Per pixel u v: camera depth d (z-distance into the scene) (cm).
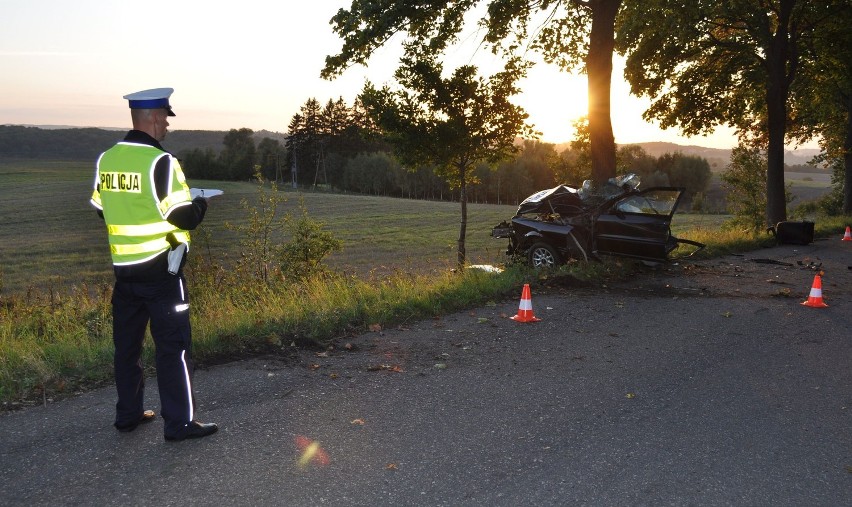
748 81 2198
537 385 517
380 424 423
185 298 390
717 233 1930
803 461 387
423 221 6844
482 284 922
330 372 532
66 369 507
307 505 315
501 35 1500
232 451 374
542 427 427
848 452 402
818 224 2370
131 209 370
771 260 1379
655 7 1728
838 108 2691
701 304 885
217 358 556
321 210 7800
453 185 1603
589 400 484
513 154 1548
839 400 502
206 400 458
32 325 830
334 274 1348
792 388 530
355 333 668
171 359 382
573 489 341
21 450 368
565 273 1032
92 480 334
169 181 367
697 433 426
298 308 723
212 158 16025
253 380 505
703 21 2012
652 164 13450
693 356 619
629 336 691
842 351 655
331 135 14262
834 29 2148
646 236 1112
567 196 1222
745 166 2633
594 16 1342
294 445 385
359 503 318
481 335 676
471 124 1478
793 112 2592
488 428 422
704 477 361
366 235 5672
